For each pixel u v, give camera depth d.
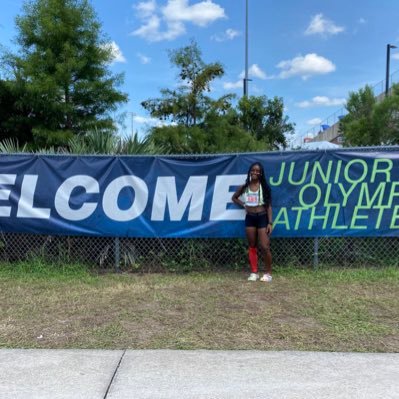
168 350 4.55
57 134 15.23
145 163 7.68
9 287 6.71
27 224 7.75
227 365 4.20
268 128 25.66
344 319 5.36
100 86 16.38
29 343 4.72
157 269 7.73
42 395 3.69
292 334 4.92
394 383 3.86
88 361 4.29
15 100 16.33
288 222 7.55
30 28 15.96
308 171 7.53
